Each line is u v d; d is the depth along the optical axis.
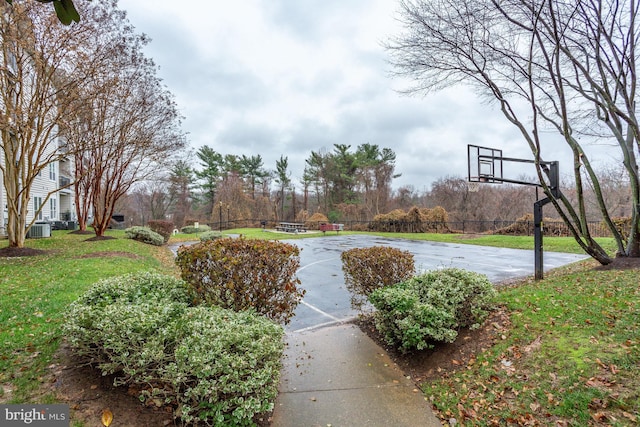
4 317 4.16
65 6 1.35
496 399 2.88
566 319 3.85
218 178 39.12
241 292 3.81
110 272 6.89
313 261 11.34
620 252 6.54
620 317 3.69
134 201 41.88
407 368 3.71
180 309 3.29
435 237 20.00
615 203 19.77
